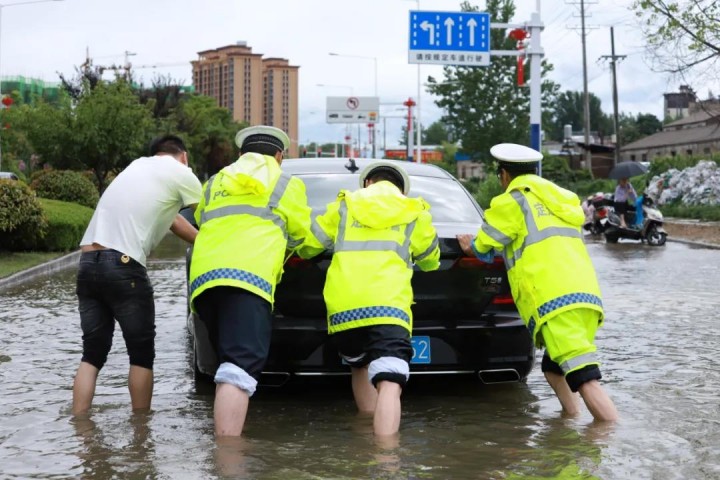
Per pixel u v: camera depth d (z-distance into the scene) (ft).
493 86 177.78
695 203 110.73
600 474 14.62
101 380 22.35
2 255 57.62
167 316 33.22
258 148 18.49
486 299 19.31
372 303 17.06
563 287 17.93
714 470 14.84
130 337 18.85
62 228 62.69
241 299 16.90
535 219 18.29
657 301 36.94
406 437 16.93
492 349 19.12
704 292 40.06
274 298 18.92
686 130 262.88
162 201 19.04
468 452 15.89
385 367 16.80
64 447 16.34
